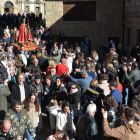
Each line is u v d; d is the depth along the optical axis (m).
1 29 28.19
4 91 6.72
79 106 6.73
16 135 5.75
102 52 13.73
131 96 8.42
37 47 13.69
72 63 10.50
